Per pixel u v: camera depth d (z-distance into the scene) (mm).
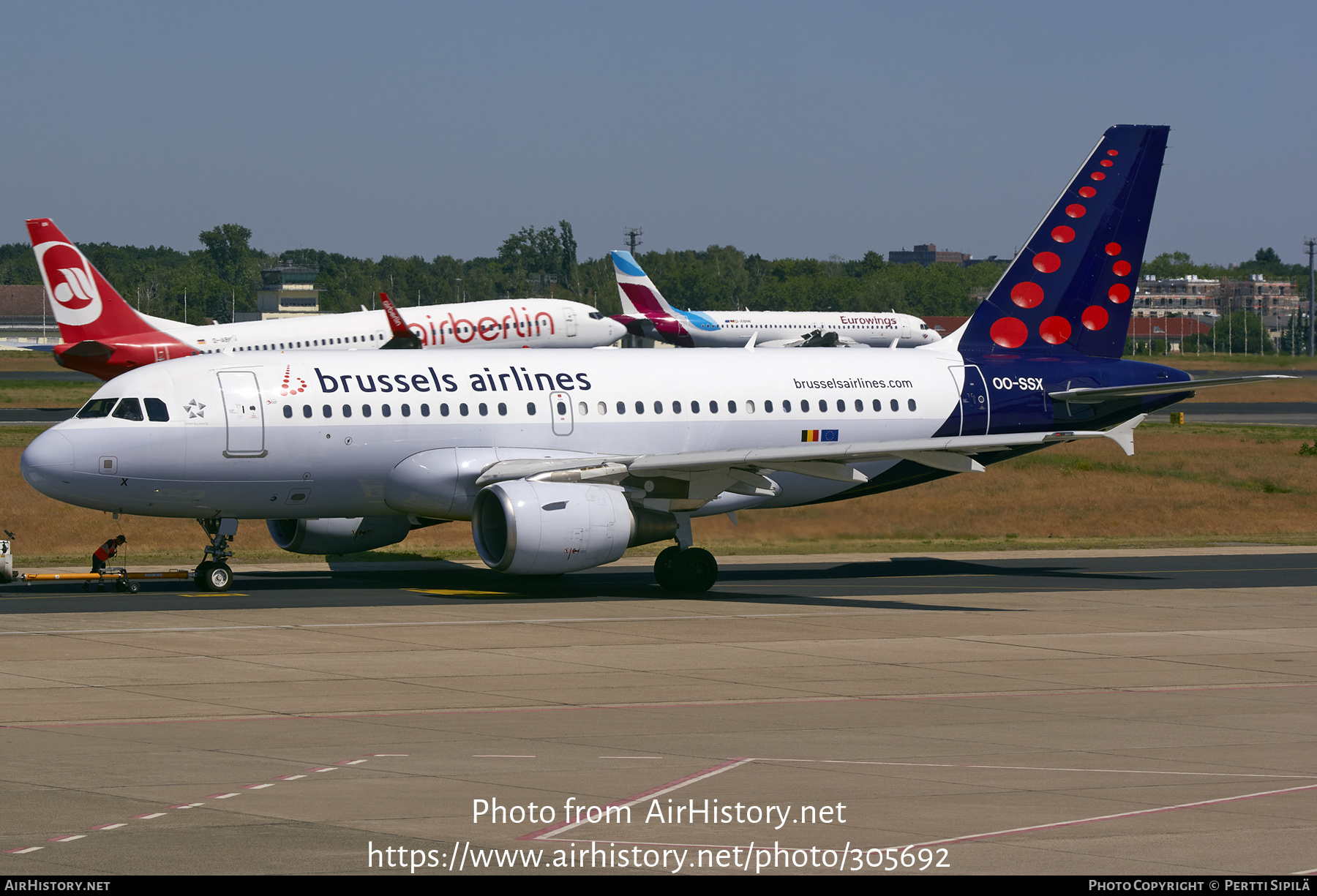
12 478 148750
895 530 134375
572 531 84500
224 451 86125
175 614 77562
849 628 75938
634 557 112438
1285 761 45438
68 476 83938
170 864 32469
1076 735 49469
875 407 101000
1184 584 97875
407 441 89688
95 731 48312
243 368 88438
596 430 94000
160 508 86938
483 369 93375
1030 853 34281
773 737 48625
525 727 49875
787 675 61656
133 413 85250
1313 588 96062
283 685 57562
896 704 55156
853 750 46500
